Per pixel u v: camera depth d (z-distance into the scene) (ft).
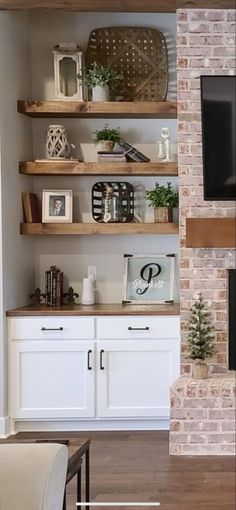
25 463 5.93
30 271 15.83
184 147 14.08
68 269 16.08
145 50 15.76
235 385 13.08
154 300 15.74
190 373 14.01
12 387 14.42
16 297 14.88
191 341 13.84
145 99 15.76
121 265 16.05
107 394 14.42
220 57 14.01
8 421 14.35
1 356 14.16
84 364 14.42
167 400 14.40
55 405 14.44
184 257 14.10
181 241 14.10
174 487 11.10
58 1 13.56
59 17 15.94
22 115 15.28
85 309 14.67
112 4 13.74
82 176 15.97
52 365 14.42
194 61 14.05
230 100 13.52
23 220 15.23
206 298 14.10
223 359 14.08
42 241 16.12
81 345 14.38
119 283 16.05
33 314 14.34
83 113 15.03
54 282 15.38
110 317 14.35
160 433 14.51
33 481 5.83
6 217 14.24
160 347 14.38
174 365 14.37
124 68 15.78
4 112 14.14
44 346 14.38
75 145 15.99
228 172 13.61
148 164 14.84
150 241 16.03
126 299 15.78
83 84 15.24
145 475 11.72
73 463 8.04
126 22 15.90
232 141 13.57
